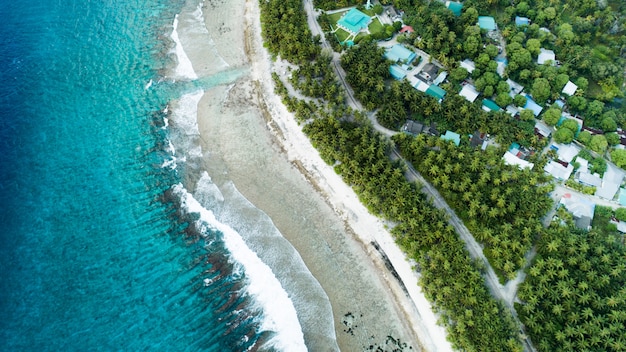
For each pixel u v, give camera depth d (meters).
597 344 62.19
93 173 88.81
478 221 76.88
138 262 77.00
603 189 81.88
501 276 71.38
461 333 65.25
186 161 90.56
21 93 101.62
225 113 97.69
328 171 86.12
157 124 96.81
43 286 73.75
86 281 74.56
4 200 84.12
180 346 68.31
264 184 86.62
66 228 80.88
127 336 69.12
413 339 68.06
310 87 94.81
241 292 73.69
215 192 85.88
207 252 78.25
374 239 77.62
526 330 66.44
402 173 83.81
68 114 98.25
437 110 91.19
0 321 69.75
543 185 82.25
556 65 102.38
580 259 70.50
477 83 95.81
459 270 70.31
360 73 96.62
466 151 85.31
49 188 86.31
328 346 68.00
